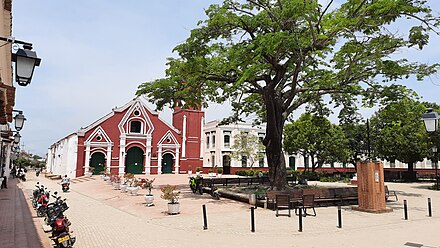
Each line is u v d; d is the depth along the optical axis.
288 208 11.99
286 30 12.98
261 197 14.15
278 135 17.25
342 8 13.67
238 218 11.27
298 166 46.41
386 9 12.04
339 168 42.16
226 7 15.26
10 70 9.12
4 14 6.77
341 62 16.98
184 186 23.52
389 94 16.33
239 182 22.14
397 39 14.00
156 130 38.06
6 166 28.91
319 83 17.88
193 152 39.84
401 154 29.52
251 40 14.59
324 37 12.75
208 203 14.95
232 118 23.39
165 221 10.91
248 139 38.03
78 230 9.64
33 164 75.44
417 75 15.34
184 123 39.72
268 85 16.62
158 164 37.44
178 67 17.09
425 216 11.86
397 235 8.83
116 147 35.31
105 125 35.03
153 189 21.61
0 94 7.78
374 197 12.52
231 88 18.19
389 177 33.72
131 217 11.91
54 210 7.64
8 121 10.26
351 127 23.39
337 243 7.97
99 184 25.62
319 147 30.97
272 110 16.95
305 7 11.77
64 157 37.00
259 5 15.26
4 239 7.93
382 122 31.09
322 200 14.05
